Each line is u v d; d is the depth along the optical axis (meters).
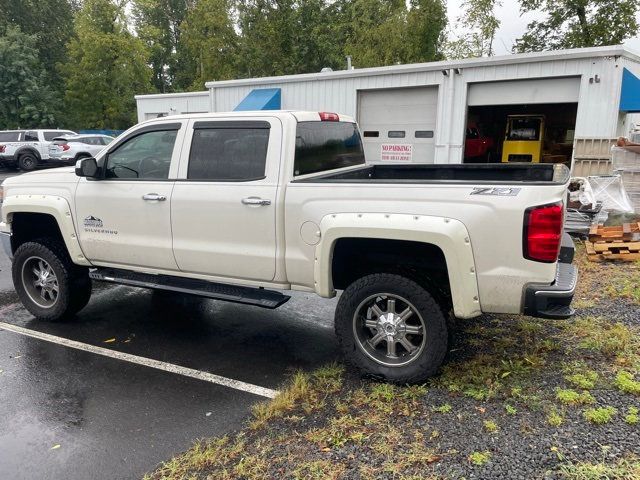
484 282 3.22
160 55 47.31
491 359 3.82
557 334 4.27
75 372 4.04
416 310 3.46
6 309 5.59
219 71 30.17
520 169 4.80
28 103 34.28
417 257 3.60
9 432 3.22
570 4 25.88
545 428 2.88
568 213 7.63
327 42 29.88
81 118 35.00
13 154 22.36
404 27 20.83
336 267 3.87
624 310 4.75
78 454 2.98
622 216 7.45
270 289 4.19
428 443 2.82
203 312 5.47
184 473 2.75
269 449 2.89
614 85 9.91
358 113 13.37
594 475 2.43
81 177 4.77
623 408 3.03
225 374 3.99
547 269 3.11
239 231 3.98
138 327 5.03
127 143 4.54
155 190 4.32
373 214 3.42
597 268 6.26
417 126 12.64
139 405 3.52
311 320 5.20
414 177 5.30
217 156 4.11
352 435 2.94
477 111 17.44
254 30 30.28
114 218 4.56
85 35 33.47
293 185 3.76
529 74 10.79
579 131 10.44
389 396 3.35
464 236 3.19
